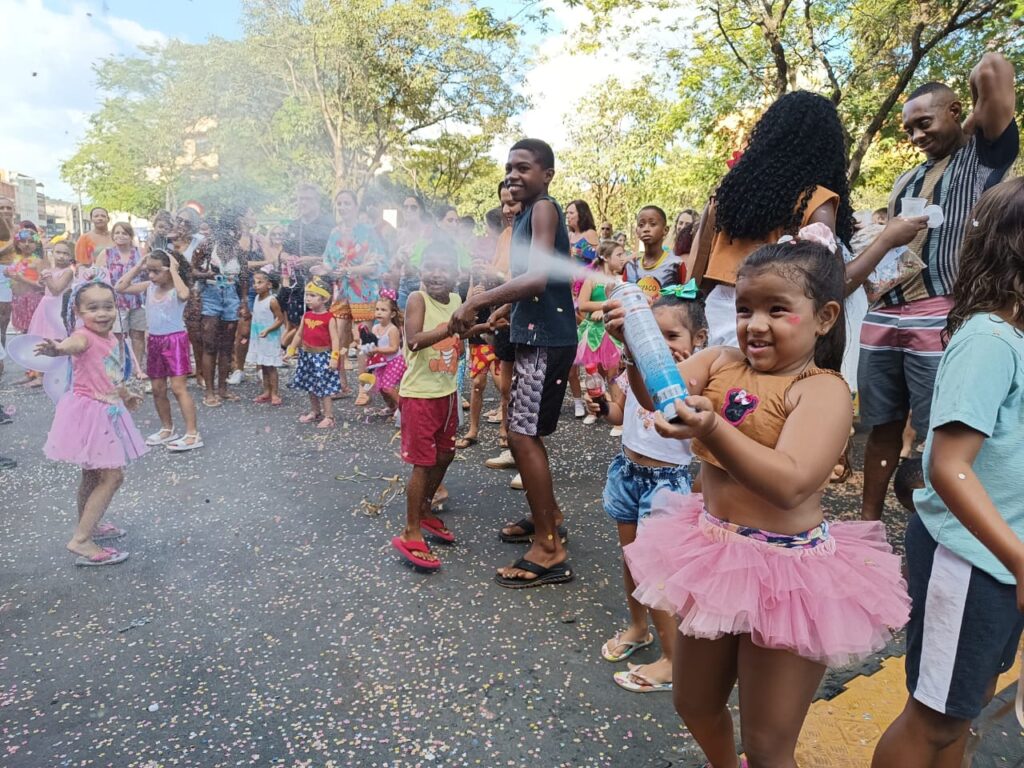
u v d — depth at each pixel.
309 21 14.51
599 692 2.51
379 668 2.66
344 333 7.53
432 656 2.73
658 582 1.63
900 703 2.44
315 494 4.55
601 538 3.88
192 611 3.08
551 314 3.22
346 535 3.89
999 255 1.60
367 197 18.48
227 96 11.94
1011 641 1.62
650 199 16.98
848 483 4.67
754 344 1.55
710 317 2.46
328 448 5.62
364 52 15.34
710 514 1.65
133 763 2.16
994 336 1.55
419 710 2.41
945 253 3.24
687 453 2.56
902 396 3.53
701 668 1.71
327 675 2.62
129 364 3.67
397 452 5.50
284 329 8.07
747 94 10.21
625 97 14.45
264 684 2.56
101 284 3.48
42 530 3.96
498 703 2.45
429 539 3.85
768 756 1.60
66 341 3.35
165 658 2.72
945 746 1.70
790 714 1.57
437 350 3.46
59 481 4.77
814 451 1.41
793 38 9.42
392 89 16.56
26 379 8.11
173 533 3.92
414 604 3.14
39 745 2.24
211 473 4.98
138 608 3.10
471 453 5.56
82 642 2.83
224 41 11.64
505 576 3.31
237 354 8.24
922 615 1.68
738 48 10.00
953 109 3.31
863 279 2.37
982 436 1.51
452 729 2.32
